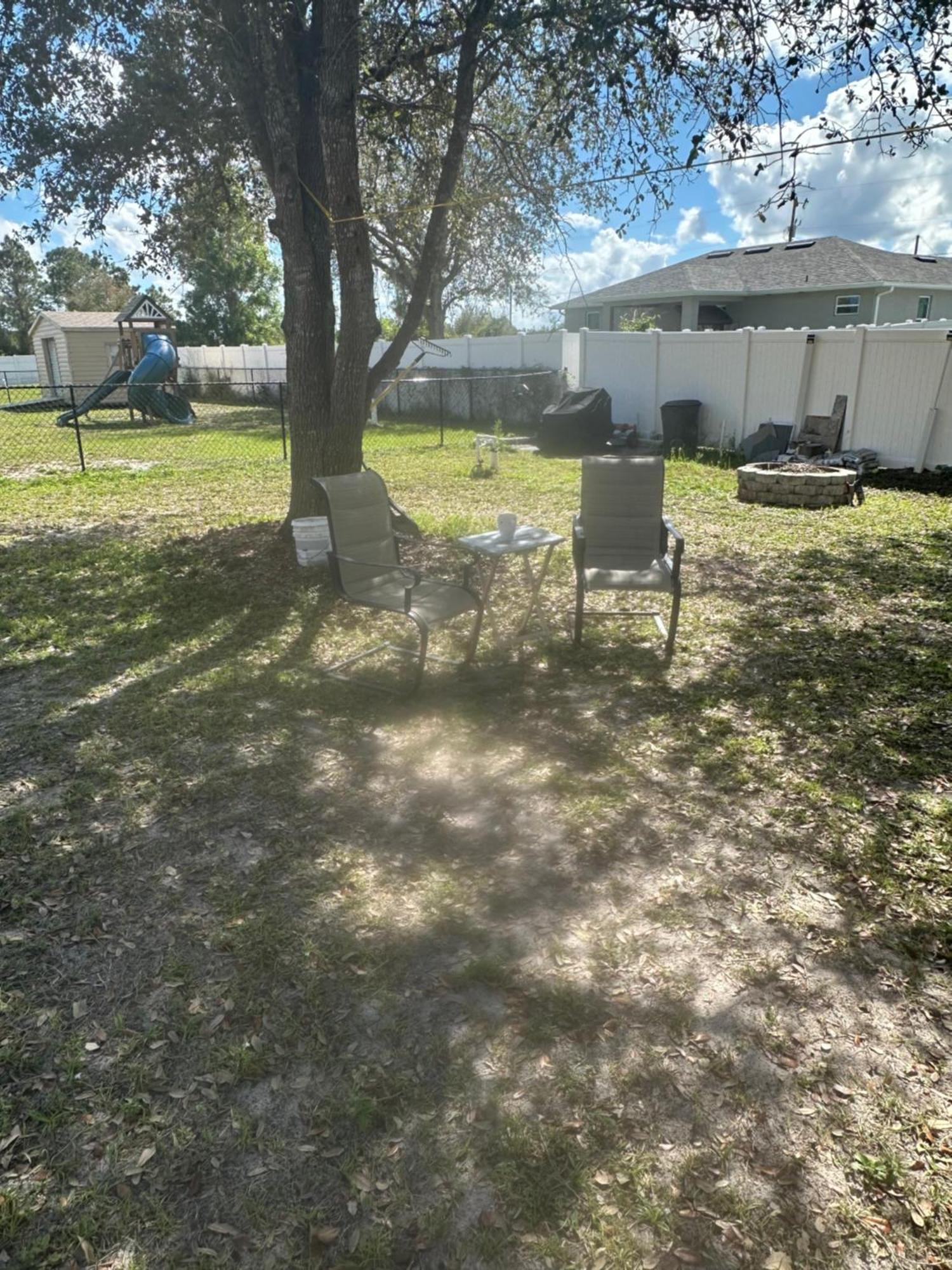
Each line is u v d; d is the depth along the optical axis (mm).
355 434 7230
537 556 7488
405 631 5523
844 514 9281
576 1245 1723
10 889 2898
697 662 4965
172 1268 1684
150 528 8984
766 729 4066
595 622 5738
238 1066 2160
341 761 3783
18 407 22062
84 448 16266
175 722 4172
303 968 2506
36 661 5055
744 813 3332
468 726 4125
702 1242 1726
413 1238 1739
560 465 13180
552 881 2918
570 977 2459
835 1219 1773
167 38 6582
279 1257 1705
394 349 7348
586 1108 2025
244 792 3516
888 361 11758
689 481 11398
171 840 3184
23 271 57188
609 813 3334
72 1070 2146
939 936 2629
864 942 2611
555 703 4406
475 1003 2365
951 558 7281
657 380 15102
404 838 3182
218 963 2541
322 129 6062
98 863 3047
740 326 25656
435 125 7848
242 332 40875
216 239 10141
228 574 6938
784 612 5895
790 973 2479
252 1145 1955
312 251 6824
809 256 25062
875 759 3748
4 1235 1751
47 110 6855
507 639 5395
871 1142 1941
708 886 2881
